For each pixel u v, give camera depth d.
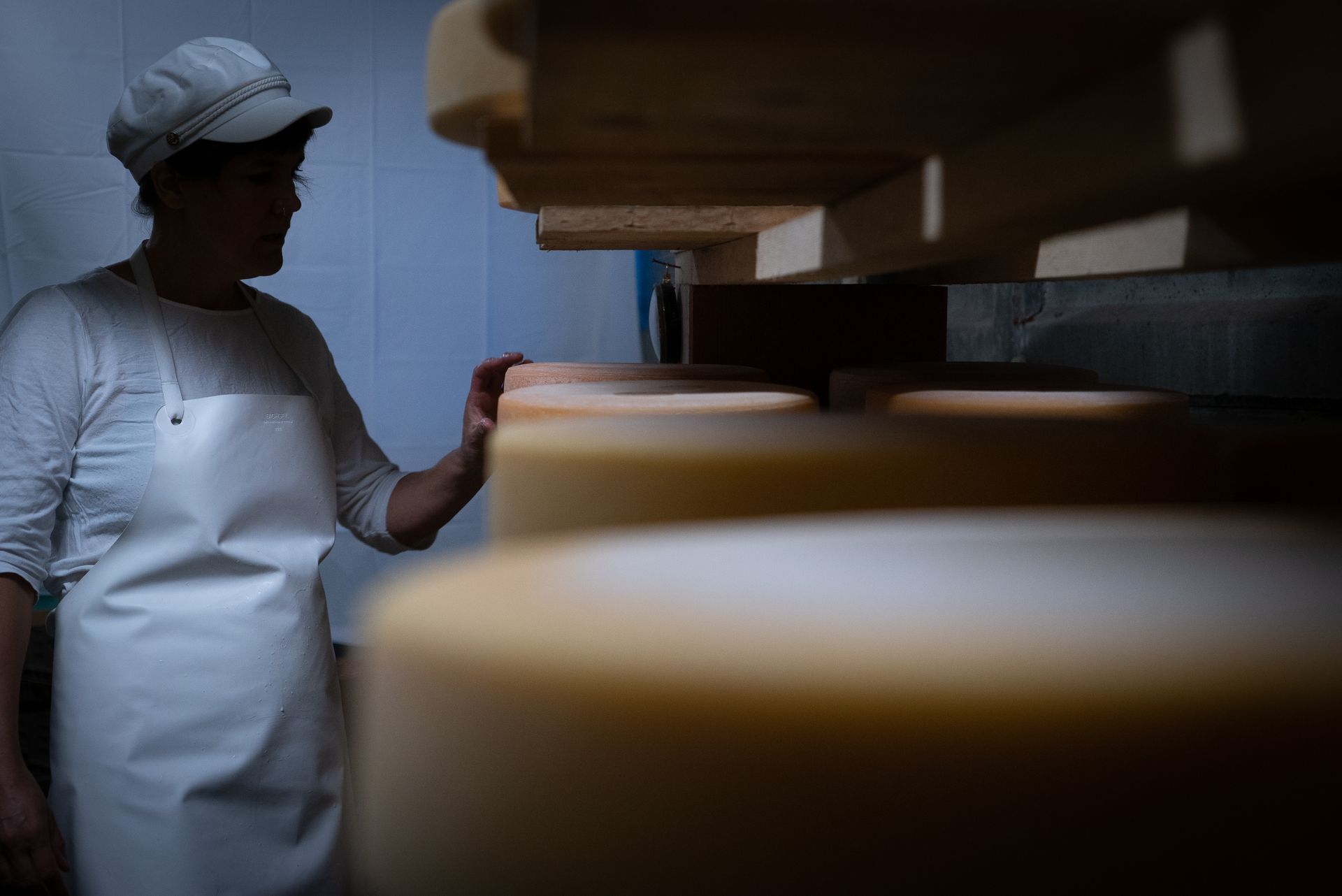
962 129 0.36
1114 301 1.21
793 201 0.59
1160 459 0.38
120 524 1.55
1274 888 0.19
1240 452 0.39
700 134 0.38
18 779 1.41
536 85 0.31
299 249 2.98
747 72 0.29
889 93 0.31
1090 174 0.29
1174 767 0.19
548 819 0.21
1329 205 0.36
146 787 1.50
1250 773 0.19
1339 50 0.20
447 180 3.01
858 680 0.19
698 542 0.28
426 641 0.23
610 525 0.37
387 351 3.05
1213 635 0.20
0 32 2.77
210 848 1.53
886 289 1.27
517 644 0.21
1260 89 0.22
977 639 0.20
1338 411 0.91
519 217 3.05
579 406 0.58
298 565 1.61
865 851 0.19
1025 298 1.43
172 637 1.51
